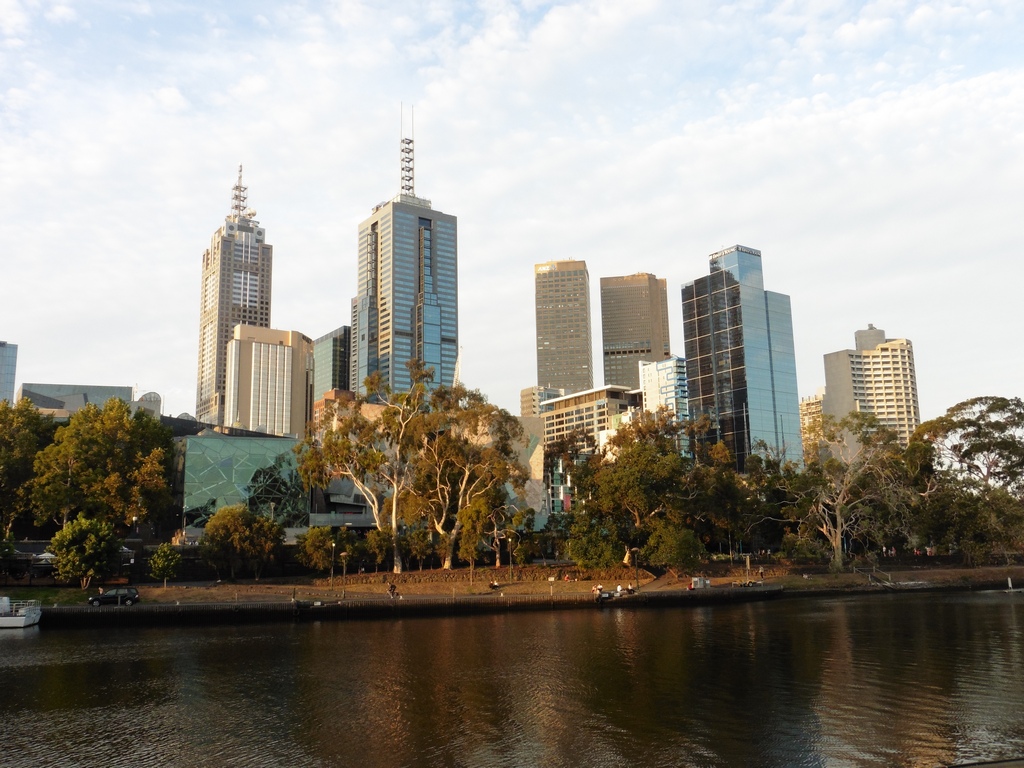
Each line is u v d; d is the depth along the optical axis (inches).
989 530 5059.1
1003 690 1910.7
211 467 5378.9
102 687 2021.4
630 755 1424.7
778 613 3673.7
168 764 1396.4
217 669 2262.6
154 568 3754.9
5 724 1664.6
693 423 5556.1
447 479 4515.3
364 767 1370.6
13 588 3570.4
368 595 3843.5
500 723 1649.9
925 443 5757.9
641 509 4488.2
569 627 3206.2
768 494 5718.5
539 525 7111.2
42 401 7352.4
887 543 5570.9
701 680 2065.7
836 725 1606.8
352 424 4448.8
